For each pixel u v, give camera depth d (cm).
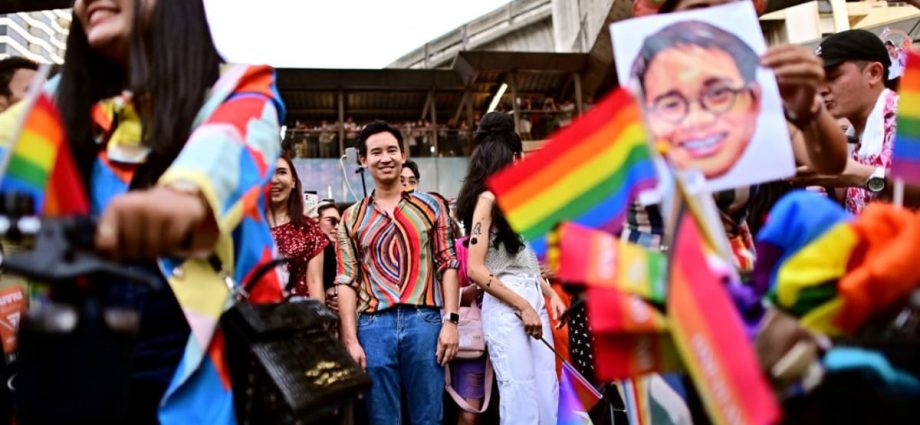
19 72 171
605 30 1359
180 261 84
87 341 68
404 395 285
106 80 100
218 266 87
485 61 1577
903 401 60
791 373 64
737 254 112
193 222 67
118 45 96
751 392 56
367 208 283
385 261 272
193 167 72
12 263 60
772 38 1555
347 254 277
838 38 182
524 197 72
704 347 57
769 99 98
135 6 92
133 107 93
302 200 298
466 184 270
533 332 239
